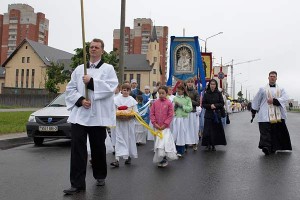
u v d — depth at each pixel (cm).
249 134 1661
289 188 590
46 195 532
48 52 8425
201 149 1110
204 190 576
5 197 520
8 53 11419
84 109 550
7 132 1348
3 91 5566
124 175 692
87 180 639
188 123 1027
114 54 4362
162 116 797
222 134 1098
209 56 2106
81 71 562
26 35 11369
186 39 1455
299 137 1542
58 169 739
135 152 833
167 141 783
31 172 707
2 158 879
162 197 531
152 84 9150
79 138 552
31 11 11500
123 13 1662
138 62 9238
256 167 782
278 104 1000
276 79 1018
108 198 519
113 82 563
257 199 524
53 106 1205
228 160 882
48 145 1163
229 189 583
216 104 1088
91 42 569
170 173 715
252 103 1035
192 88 1112
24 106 4844
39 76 8038
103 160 593
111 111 568
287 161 864
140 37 11306
